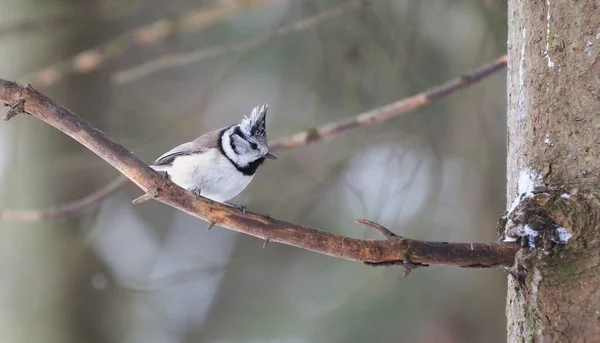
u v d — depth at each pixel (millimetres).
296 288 15398
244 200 11570
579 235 4387
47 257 13320
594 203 4395
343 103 11711
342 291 13555
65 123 5316
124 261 16797
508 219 4824
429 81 11477
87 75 14180
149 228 17703
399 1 11625
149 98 16125
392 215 11383
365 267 13250
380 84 11195
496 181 12352
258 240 15133
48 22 12406
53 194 13219
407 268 5211
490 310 12734
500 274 12812
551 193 4543
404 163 11492
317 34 11531
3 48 13516
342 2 11352
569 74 4641
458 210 13250
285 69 14836
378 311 12820
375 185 12328
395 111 8164
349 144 11523
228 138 8438
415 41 11102
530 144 4801
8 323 13273
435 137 11477
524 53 4961
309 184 11680
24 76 11695
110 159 5449
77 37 13977
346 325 12883
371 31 11062
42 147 13352
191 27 11172
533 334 4523
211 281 17016
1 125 13320
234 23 15516
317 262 15219
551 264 4461
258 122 8453
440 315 12875
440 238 12984
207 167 8273
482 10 10680
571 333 4355
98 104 14289
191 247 17891
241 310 15969
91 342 13641
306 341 13758
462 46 12156
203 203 5523
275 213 11523
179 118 12688
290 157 12945
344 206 13812
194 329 16562
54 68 11156
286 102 14656
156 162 8641
